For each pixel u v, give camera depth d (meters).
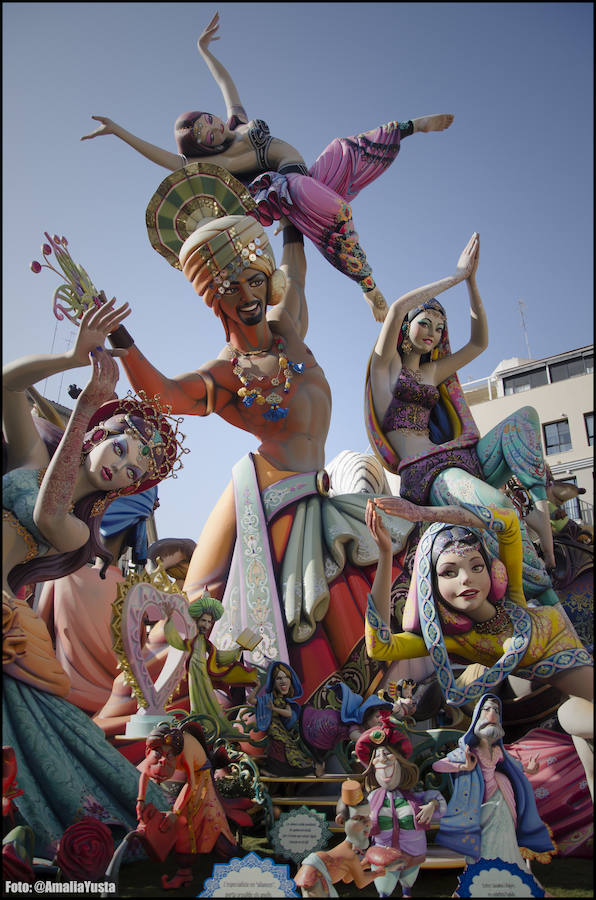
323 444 9.38
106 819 6.00
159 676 7.64
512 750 7.07
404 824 5.20
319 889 5.02
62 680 6.51
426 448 8.40
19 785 5.89
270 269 8.84
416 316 8.56
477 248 8.73
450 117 10.39
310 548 8.24
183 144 9.90
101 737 6.45
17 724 6.09
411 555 8.38
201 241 8.50
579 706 6.32
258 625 7.95
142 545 9.18
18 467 6.99
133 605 7.07
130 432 7.40
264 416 9.05
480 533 7.25
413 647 7.02
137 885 5.53
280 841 5.70
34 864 5.57
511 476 8.29
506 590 7.08
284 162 9.95
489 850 5.30
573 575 9.42
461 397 8.73
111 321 6.54
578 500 20.36
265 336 9.20
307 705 7.55
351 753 7.10
